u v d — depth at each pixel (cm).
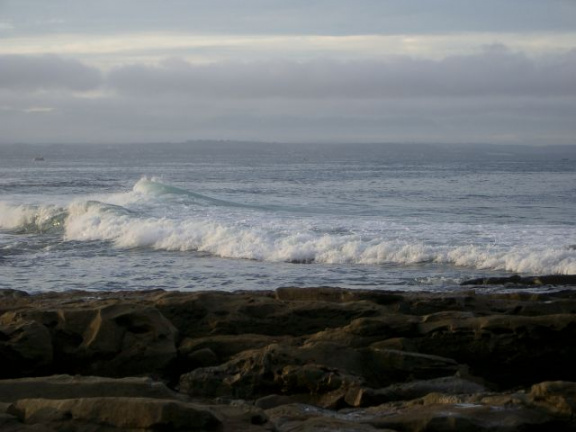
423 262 2825
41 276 2538
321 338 1412
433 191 6638
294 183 8038
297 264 2836
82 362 1355
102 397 914
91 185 7525
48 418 879
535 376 1394
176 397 1012
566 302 1606
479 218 4188
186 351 1389
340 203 5178
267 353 1262
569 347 1379
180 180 8731
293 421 987
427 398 1104
